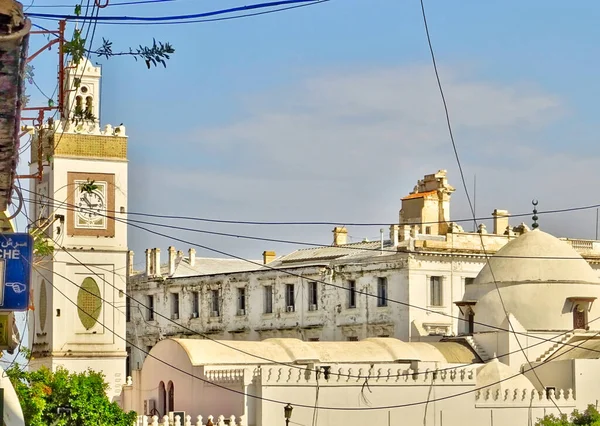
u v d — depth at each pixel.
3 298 29.41
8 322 32.06
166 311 157.25
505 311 117.69
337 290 138.62
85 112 40.41
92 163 100.00
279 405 95.06
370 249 141.75
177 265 164.12
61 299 99.56
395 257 133.12
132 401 103.31
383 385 99.56
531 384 107.69
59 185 98.62
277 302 144.50
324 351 105.31
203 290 153.00
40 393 64.12
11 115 22.34
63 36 26.30
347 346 107.69
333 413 97.12
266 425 94.12
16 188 27.44
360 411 98.25
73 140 99.25
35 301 102.75
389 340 110.69
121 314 101.50
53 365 98.94
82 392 77.44
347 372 100.62
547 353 114.50
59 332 99.56
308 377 96.56
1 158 24.47
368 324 135.00
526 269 119.31
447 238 136.38
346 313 137.50
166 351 102.25
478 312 119.38
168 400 101.81
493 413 104.06
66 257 99.62
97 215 100.50
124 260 101.62
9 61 20.56
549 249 120.31
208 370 97.75
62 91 29.64
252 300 147.38
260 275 146.62
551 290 117.94
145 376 103.62
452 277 135.00
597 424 101.06
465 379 103.31
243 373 94.38
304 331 141.00
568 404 108.06
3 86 21.28
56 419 73.69
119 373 101.50
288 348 104.19
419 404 100.81
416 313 131.25
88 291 100.38
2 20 19.41
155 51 27.16
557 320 117.06
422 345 112.06
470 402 103.06
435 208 143.50
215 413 96.75
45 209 99.56
